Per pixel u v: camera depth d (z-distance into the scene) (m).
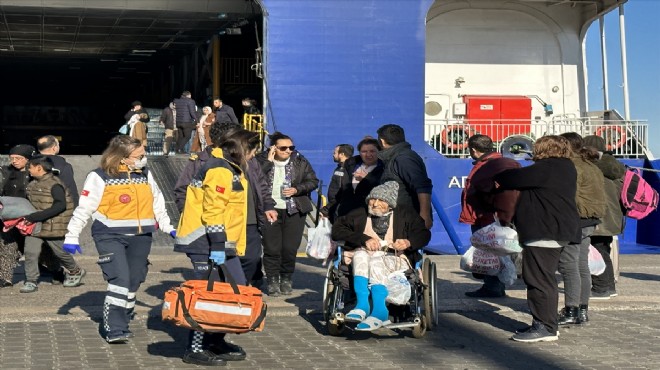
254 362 7.67
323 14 21.12
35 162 11.00
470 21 24.08
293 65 21.09
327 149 21.20
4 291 11.12
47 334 8.70
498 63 24.20
